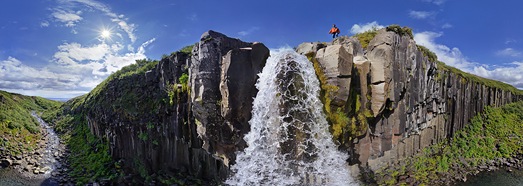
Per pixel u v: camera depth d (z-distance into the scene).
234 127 20.59
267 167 20.09
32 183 34.62
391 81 25.16
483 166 37.84
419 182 27.91
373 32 32.47
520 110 55.66
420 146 33.72
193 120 26.34
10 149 44.19
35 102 93.75
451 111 41.56
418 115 31.94
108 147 39.56
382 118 26.08
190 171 29.38
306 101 20.16
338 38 27.06
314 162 20.30
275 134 19.72
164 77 32.09
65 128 60.28
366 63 24.22
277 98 19.66
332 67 21.27
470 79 47.75
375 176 25.33
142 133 32.78
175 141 29.91
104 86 51.38
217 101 21.02
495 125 49.06
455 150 39.22
